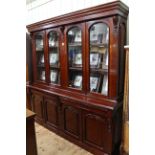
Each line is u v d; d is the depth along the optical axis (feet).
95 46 6.81
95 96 6.81
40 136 8.59
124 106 6.22
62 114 8.07
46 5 10.07
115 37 5.78
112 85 6.17
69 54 7.72
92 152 7.09
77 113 7.28
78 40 7.46
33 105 10.06
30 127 5.19
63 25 7.48
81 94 7.30
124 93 6.19
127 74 5.97
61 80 8.22
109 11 5.64
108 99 6.38
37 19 11.00
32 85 9.91
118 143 6.91
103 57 6.75
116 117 6.40
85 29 6.62
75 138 7.71
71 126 7.76
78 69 7.60
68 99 7.39
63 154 7.16
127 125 6.19
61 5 9.12
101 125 6.48
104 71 6.66
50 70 9.00
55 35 8.41
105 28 6.51
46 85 9.25
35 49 9.70
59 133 8.56
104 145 6.56
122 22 6.11
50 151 7.38
